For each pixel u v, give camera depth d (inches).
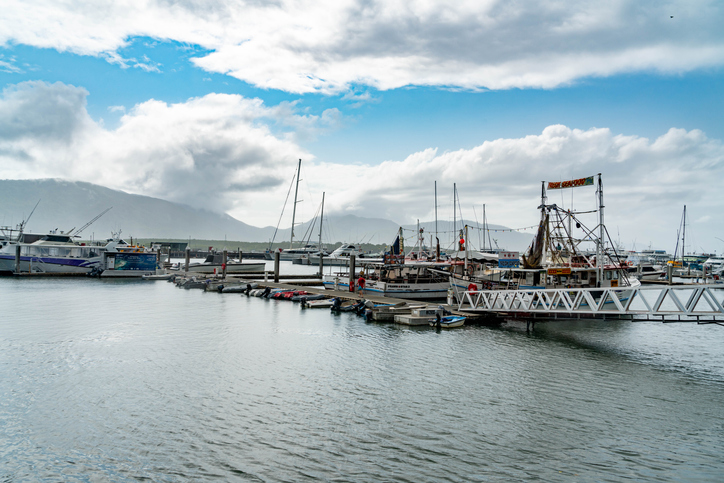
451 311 1860.2
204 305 2260.1
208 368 1149.7
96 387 1000.2
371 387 1024.2
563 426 830.5
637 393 1005.2
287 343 1430.9
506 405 927.7
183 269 4379.9
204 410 881.5
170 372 1113.4
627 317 1461.6
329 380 1068.5
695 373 1160.8
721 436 796.0
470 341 1499.8
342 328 1688.0
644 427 830.5
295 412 877.8
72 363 1179.3
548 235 2126.0
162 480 643.5
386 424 829.8
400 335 1577.3
